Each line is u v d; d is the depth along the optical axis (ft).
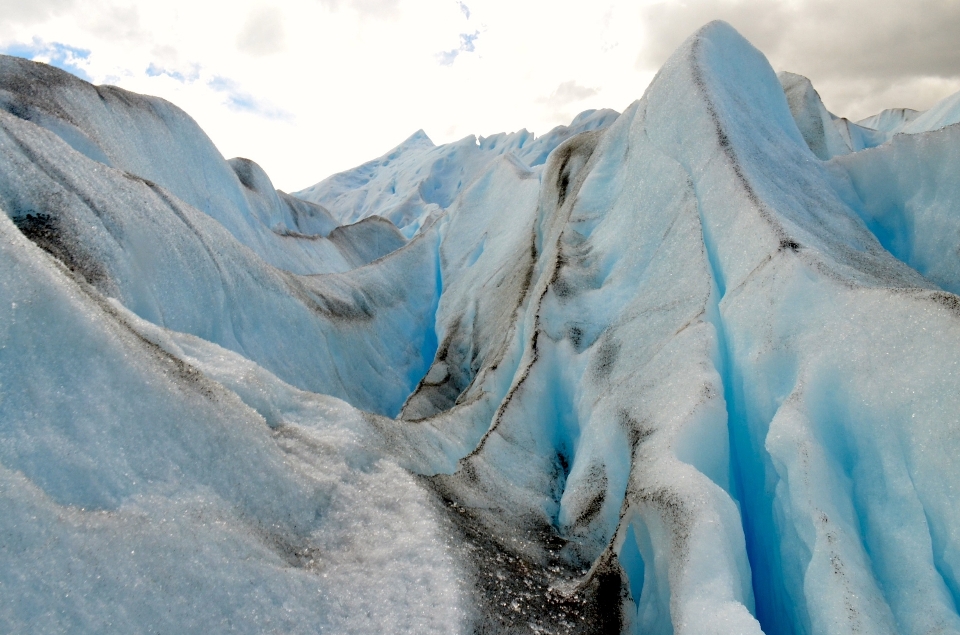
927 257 24.81
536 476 22.50
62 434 9.96
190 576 9.70
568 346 27.63
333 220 113.50
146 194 29.53
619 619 14.01
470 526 15.76
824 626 11.82
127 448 10.85
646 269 27.25
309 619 10.49
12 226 12.96
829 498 13.48
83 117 43.98
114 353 11.79
